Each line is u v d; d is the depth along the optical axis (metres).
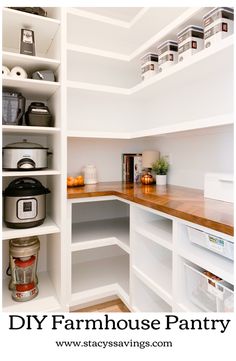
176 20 1.59
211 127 1.35
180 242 1.20
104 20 1.85
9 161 1.48
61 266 1.57
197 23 1.57
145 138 2.33
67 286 1.67
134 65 2.23
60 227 1.58
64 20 1.51
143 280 1.51
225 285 1.04
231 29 1.33
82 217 2.31
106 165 2.37
